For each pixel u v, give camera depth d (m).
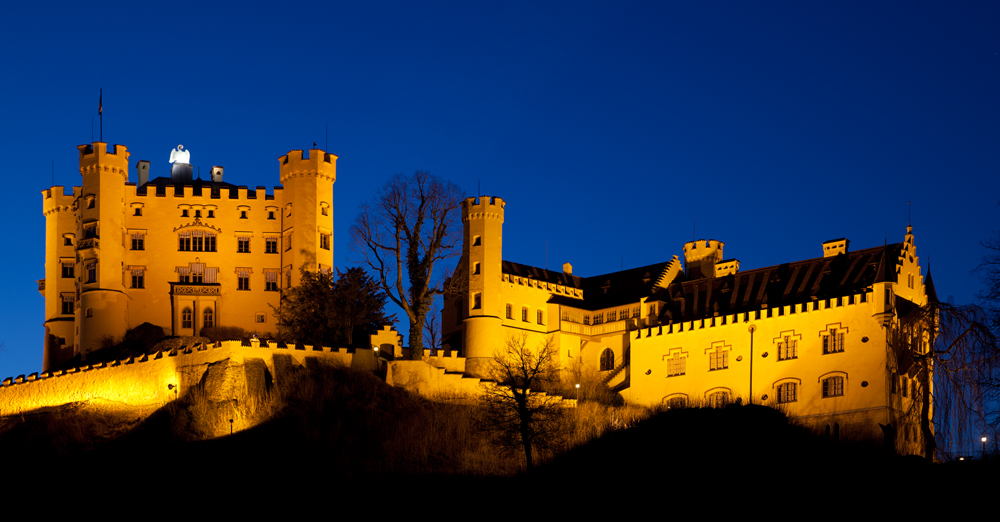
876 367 87.62
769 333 95.06
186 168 113.94
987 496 61.81
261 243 107.44
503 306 106.25
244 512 69.56
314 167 107.50
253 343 83.88
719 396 97.25
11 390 91.25
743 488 66.69
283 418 78.75
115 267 102.69
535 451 78.38
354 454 76.25
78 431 81.69
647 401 102.25
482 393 89.31
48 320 109.19
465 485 73.19
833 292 93.88
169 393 83.75
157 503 71.25
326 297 93.81
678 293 107.00
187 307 104.56
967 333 75.06
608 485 70.12
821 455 72.50
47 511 70.81
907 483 65.50
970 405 73.19
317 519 68.50
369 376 86.19
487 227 106.12
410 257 99.19
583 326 110.88
